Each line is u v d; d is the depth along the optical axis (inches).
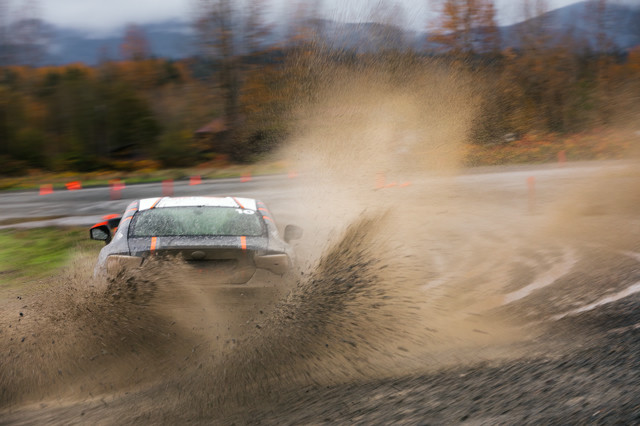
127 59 2144.4
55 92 2064.5
